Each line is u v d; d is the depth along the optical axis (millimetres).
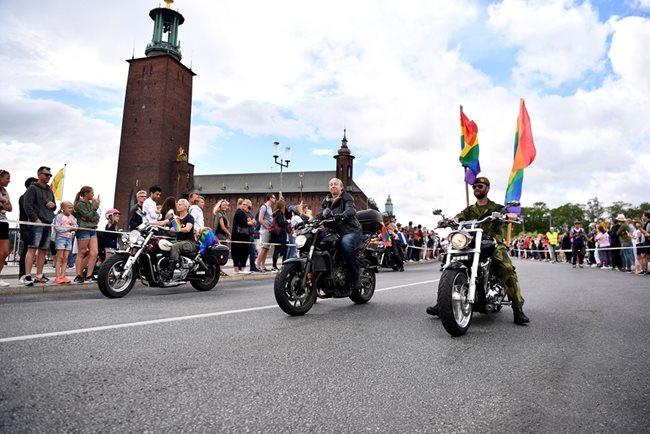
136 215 9688
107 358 2982
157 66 78125
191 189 84062
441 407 2248
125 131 78250
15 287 6770
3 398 2223
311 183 96312
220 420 2041
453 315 3857
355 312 5242
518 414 2170
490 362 3084
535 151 8773
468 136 10523
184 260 7230
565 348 3506
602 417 2146
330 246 5348
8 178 6965
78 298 6328
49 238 7504
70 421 1981
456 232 4184
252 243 11266
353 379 2670
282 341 3619
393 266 14992
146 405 2189
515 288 4598
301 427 1985
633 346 3584
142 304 5711
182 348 3309
